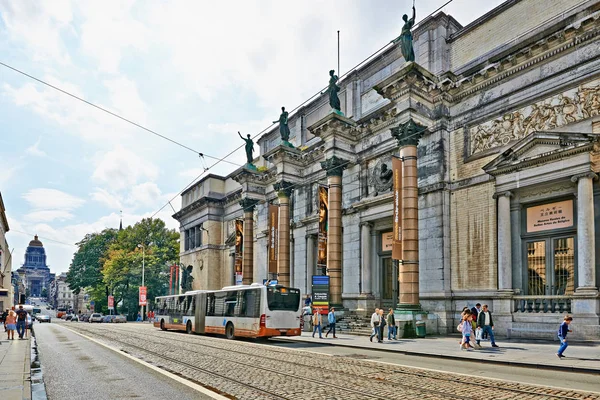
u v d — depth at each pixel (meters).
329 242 31.05
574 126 20.94
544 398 9.45
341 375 12.62
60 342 24.88
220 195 56.84
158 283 73.06
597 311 19.08
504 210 23.08
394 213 25.19
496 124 24.44
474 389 10.45
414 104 25.70
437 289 25.62
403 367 13.87
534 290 22.28
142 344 22.97
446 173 26.30
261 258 43.41
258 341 25.03
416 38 29.64
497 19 25.48
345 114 35.25
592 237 19.59
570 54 21.50
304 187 38.62
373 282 31.19
